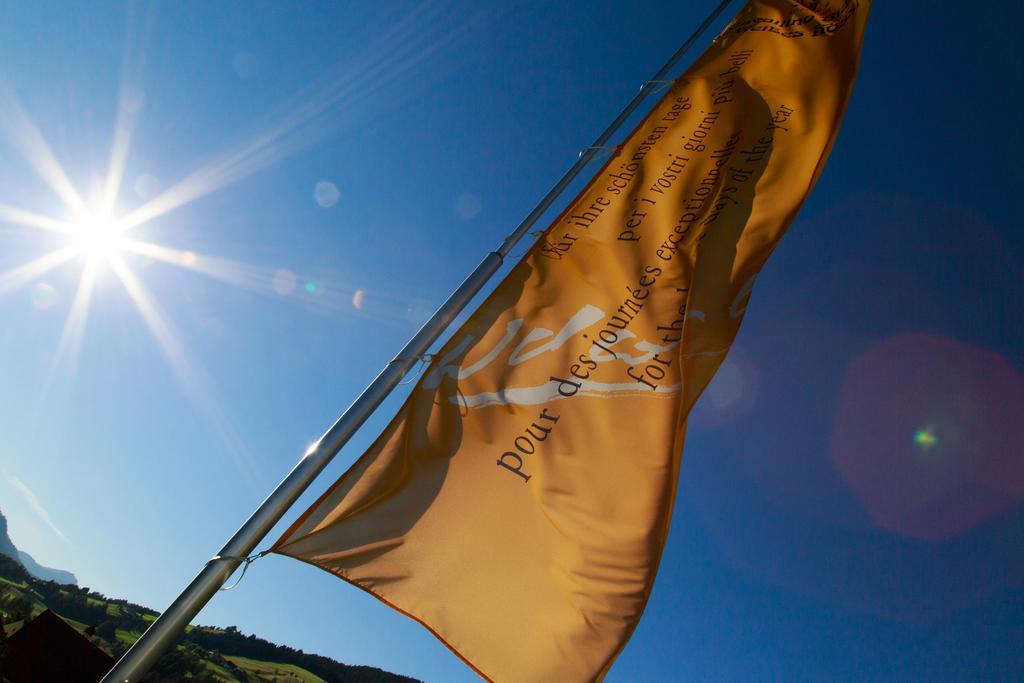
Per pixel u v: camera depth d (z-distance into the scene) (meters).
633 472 2.29
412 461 2.26
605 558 2.12
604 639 1.98
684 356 2.58
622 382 2.52
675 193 3.38
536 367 2.58
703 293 2.88
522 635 1.98
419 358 2.51
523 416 2.44
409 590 2.00
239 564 1.93
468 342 2.63
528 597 2.04
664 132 3.76
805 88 3.82
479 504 2.21
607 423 2.42
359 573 1.99
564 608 2.04
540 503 2.23
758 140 3.58
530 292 2.86
